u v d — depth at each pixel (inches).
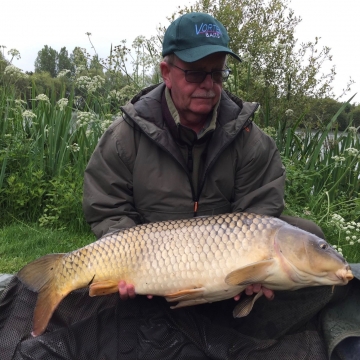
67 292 78.0
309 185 165.5
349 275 71.0
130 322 82.8
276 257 71.2
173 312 82.7
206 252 72.4
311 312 83.4
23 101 200.7
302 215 146.3
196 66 83.4
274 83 241.6
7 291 86.6
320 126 194.2
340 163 171.5
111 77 200.7
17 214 163.5
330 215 148.3
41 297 78.0
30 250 140.8
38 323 76.9
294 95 237.0
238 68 209.2
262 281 72.3
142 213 92.5
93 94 199.6
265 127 184.1
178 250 73.4
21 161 172.9
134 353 81.4
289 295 83.1
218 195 91.1
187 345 81.7
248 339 82.3
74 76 207.9
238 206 92.2
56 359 78.9
